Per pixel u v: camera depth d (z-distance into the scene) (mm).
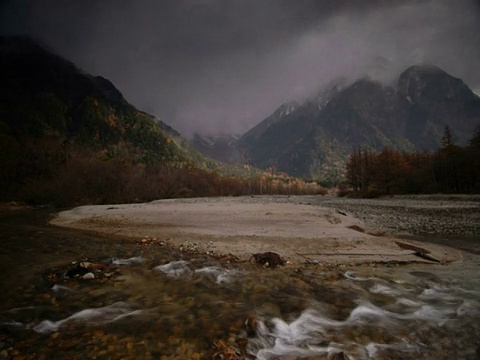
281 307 7012
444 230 18938
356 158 83000
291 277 9297
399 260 11391
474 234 17688
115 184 56656
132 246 13391
